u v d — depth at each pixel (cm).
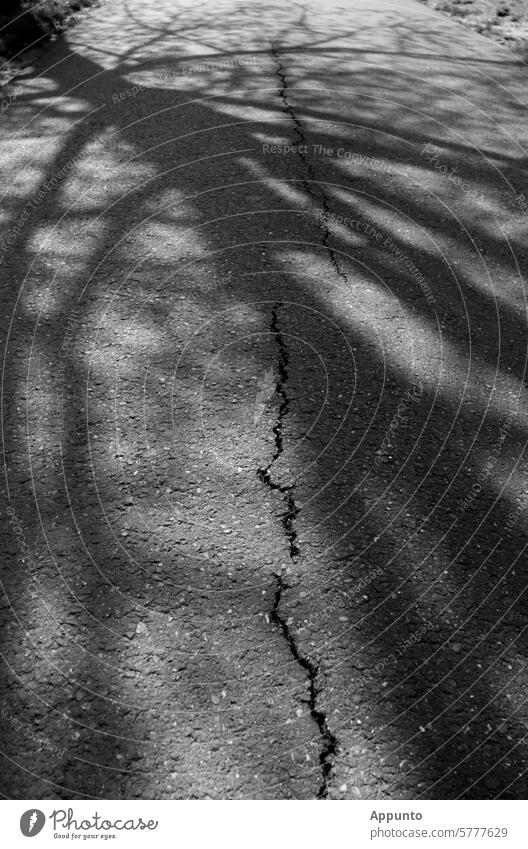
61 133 432
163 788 148
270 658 171
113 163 398
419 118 473
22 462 221
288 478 219
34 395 246
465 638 177
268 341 273
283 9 739
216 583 188
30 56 561
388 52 604
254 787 149
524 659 173
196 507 209
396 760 153
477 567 195
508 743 157
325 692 165
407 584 190
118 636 175
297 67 552
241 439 232
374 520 208
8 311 284
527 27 720
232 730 157
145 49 584
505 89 534
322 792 148
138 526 203
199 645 174
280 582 189
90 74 526
